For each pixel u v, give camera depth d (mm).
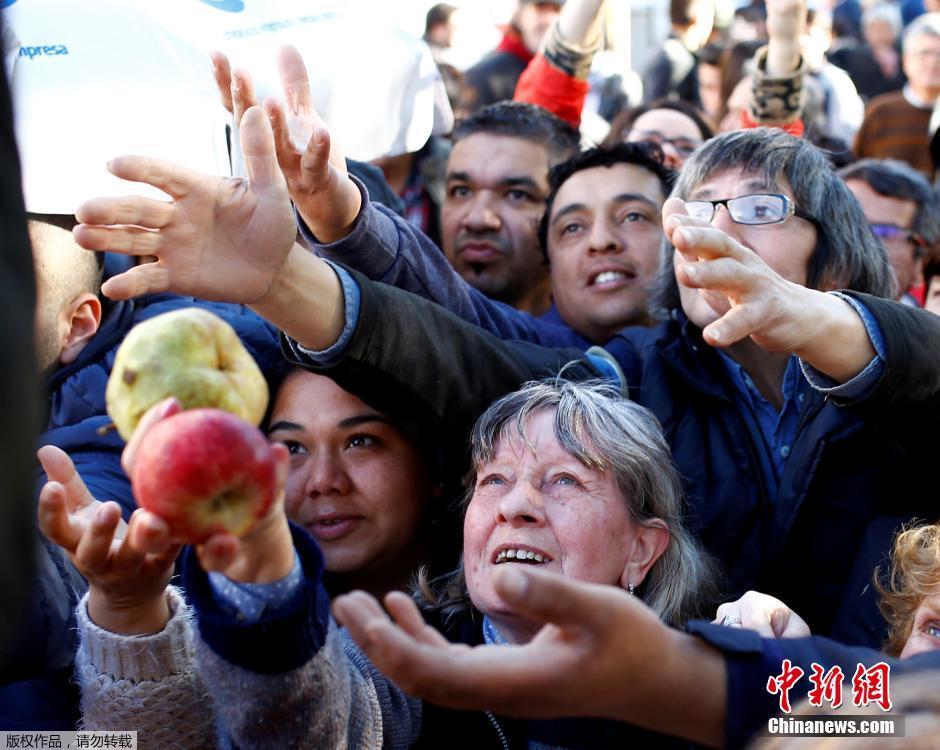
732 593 2482
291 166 2146
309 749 1473
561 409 2211
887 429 2234
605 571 2123
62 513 1495
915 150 5523
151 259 2799
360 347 2088
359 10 2711
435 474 2527
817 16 7414
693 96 5695
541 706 1152
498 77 5465
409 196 4293
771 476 2600
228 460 1155
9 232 828
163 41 2277
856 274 2738
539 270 3762
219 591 1394
